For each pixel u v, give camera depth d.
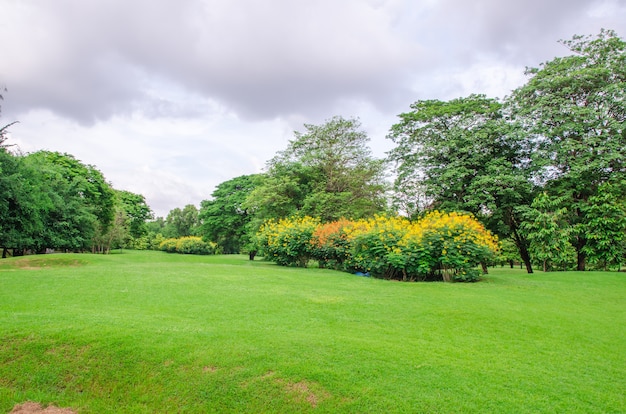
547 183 17.41
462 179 17.77
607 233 15.13
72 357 4.85
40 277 10.12
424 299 8.50
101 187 33.06
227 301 7.92
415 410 3.89
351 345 5.31
